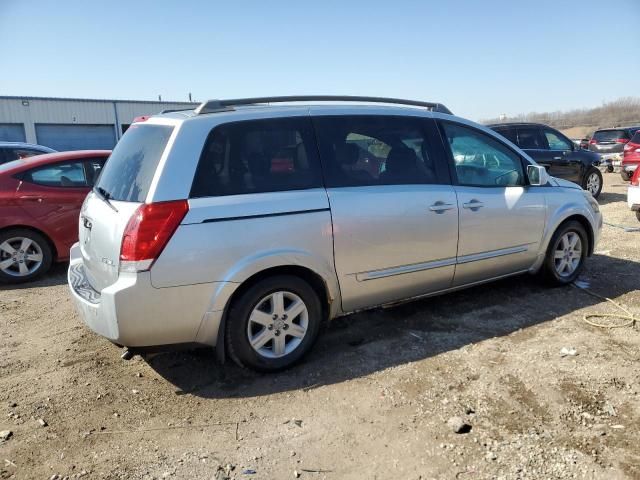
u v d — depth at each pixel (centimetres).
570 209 525
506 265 493
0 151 992
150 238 326
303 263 371
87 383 374
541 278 545
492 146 488
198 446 300
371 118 420
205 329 349
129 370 393
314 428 314
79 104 3688
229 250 345
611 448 287
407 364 388
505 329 445
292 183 374
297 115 389
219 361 375
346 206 387
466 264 460
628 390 343
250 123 370
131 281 326
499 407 329
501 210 472
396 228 410
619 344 410
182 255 332
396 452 290
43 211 644
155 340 341
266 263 357
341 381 368
